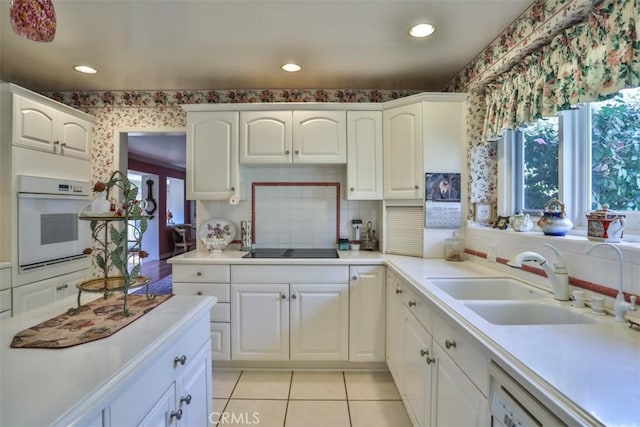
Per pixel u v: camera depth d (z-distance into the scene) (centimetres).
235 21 186
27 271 230
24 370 80
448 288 183
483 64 219
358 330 244
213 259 244
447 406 131
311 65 245
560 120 172
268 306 243
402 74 263
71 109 269
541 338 100
